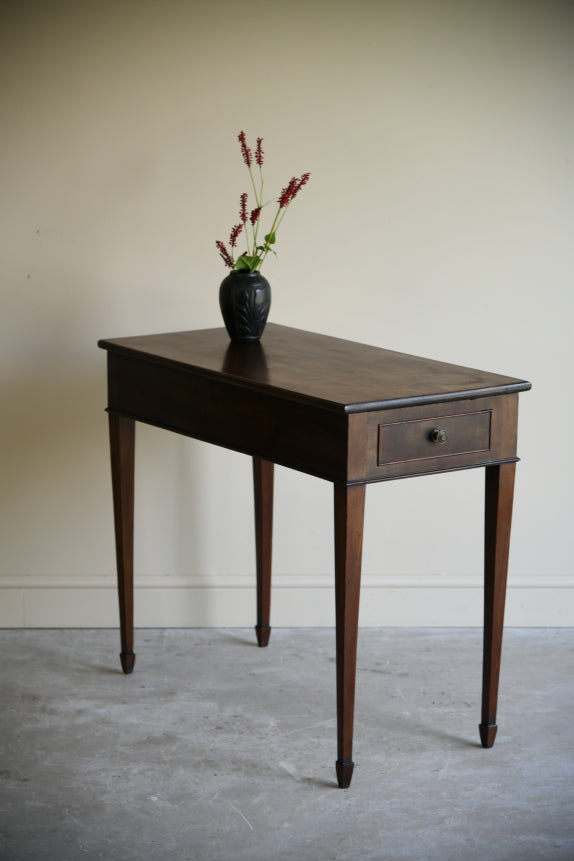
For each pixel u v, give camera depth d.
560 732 2.79
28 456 3.37
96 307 3.31
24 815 2.37
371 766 2.61
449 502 3.44
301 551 3.45
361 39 3.19
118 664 3.17
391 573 3.47
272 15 3.17
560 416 3.40
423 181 3.27
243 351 2.83
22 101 3.17
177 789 2.49
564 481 3.44
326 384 2.44
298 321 3.34
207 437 2.69
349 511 2.33
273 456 2.50
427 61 3.21
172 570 3.46
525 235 3.31
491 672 2.65
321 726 2.81
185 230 3.28
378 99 3.22
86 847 2.25
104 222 3.26
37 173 3.22
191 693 2.98
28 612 3.42
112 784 2.51
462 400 2.42
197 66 3.19
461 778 2.56
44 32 3.14
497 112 3.24
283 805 2.44
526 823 2.37
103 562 3.43
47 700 2.92
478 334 3.36
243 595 3.46
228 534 3.44
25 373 3.33
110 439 3.03
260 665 3.18
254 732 2.77
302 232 3.28
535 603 3.48
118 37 3.16
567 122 3.26
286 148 3.24
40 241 3.26
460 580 3.47
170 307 3.32
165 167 3.24
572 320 3.36
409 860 2.23
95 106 3.19
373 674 3.12
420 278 3.32
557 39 3.21
